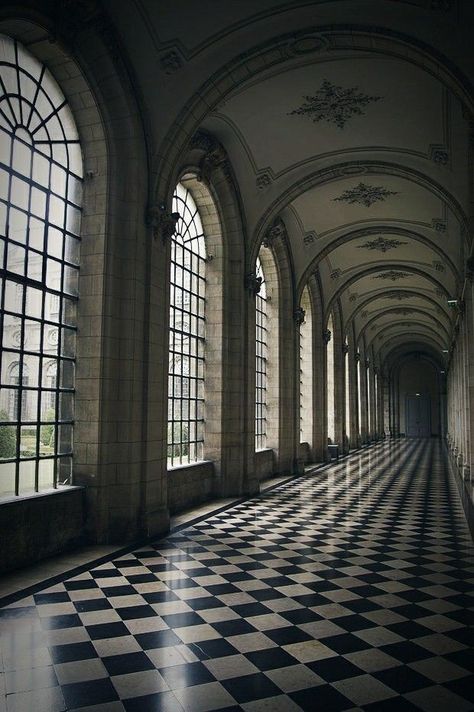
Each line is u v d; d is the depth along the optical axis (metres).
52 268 9.06
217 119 12.98
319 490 16.78
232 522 11.70
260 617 6.19
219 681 4.65
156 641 5.46
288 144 14.43
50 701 4.28
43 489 8.72
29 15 7.62
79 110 9.58
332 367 32.38
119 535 9.62
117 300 9.87
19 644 5.34
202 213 15.01
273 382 20.47
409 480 19.47
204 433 15.01
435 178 14.97
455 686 4.63
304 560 8.72
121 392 9.84
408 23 9.35
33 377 8.48
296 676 4.77
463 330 21.06
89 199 9.79
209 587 7.25
